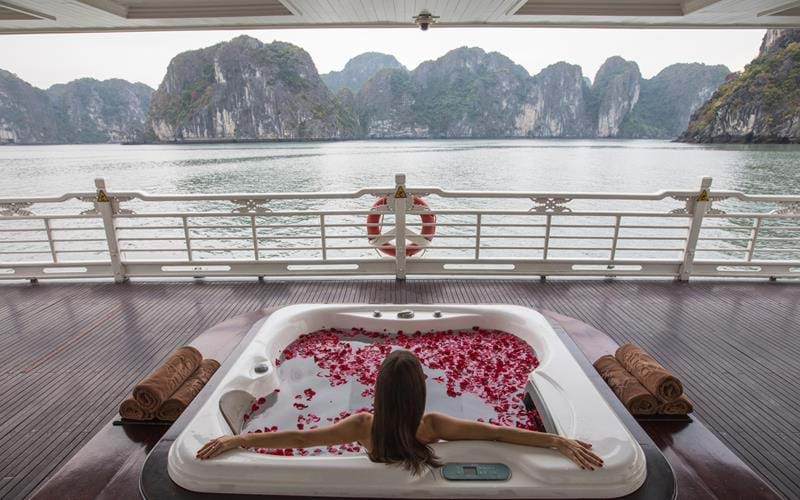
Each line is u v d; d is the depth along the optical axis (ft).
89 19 13.04
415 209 13.55
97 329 10.91
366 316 9.77
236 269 14.12
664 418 6.73
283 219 36.60
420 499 5.02
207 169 56.90
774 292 13.16
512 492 5.00
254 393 7.40
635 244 33.27
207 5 12.94
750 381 8.55
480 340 9.48
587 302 12.39
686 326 10.94
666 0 12.83
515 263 14.01
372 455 5.20
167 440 5.95
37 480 6.13
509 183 49.60
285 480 5.10
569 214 13.55
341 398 7.88
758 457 6.52
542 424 6.75
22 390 8.33
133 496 5.34
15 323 11.25
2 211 13.52
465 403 7.68
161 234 33.19
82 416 7.56
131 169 56.59
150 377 6.77
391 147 117.29
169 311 11.94
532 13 12.98
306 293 13.09
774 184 37.52
